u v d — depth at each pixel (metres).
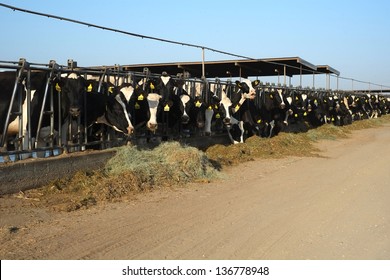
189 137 14.59
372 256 5.77
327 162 13.83
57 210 7.54
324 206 8.29
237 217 7.46
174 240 6.26
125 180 9.16
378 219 7.48
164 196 8.81
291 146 16.84
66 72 10.05
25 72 9.22
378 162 13.93
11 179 8.35
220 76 28.25
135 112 11.95
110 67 13.04
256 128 17.53
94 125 11.40
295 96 22.11
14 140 9.50
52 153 9.76
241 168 12.36
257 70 25.38
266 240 6.34
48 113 9.71
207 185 9.98
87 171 9.79
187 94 13.81
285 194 9.23
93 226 6.79
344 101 31.30
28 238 6.17
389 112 49.44
